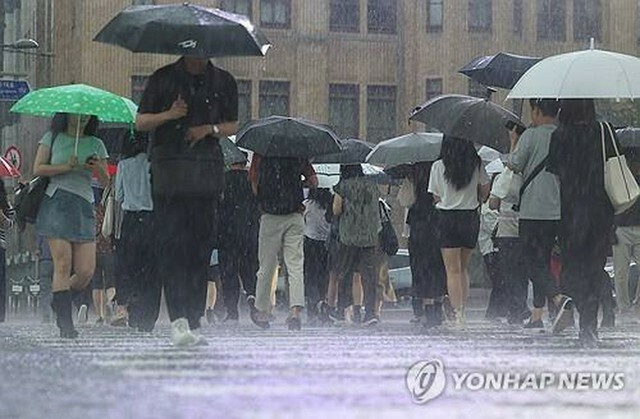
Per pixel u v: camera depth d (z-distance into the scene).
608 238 24.91
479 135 31.30
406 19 104.38
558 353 21.38
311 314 41.03
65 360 18.27
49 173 25.95
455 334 29.70
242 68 102.00
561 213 24.94
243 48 22.89
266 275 33.91
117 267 34.28
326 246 41.69
